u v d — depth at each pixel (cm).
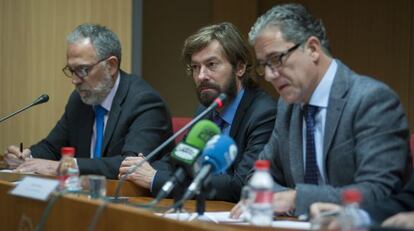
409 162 485
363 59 1288
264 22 494
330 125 498
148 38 1326
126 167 608
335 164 493
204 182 430
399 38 1252
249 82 670
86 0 1079
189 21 1334
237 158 636
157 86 1331
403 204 418
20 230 462
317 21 503
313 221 364
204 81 653
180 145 441
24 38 1064
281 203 454
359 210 389
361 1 1288
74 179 486
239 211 441
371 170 457
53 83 1066
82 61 727
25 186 457
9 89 1060
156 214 397
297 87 493
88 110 771
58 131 805
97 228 394
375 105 479
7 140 1057
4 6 1060
